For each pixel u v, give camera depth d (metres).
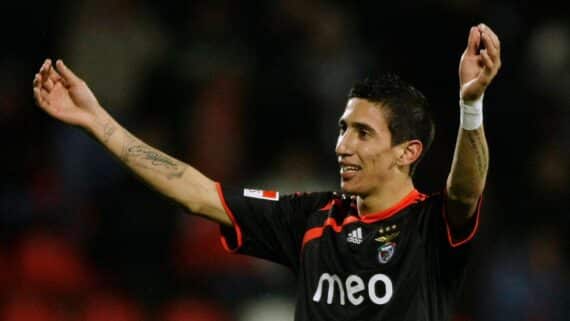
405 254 16.31
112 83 39.16
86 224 34.03
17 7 39.97
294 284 33.06
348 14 41.91
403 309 16.05
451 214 16.02
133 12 40.12
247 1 41.22
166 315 32.62
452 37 40.88
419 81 40.62
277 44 40.59
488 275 35.34
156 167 17.47
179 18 40.81
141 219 33.78
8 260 32.78
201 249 33.25
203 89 38.72
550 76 41.25
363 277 16.36
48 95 17.25
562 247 36.97
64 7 40.06
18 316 31.91
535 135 39.59
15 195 34.34
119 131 17.45
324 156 37.75
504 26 41.19
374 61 40.94
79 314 32.47
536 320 35.12
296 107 38.91
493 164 39.03
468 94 15.38
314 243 17.05
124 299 32.81
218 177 36.59
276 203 17.72
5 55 39.53
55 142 36.47
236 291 32.72
